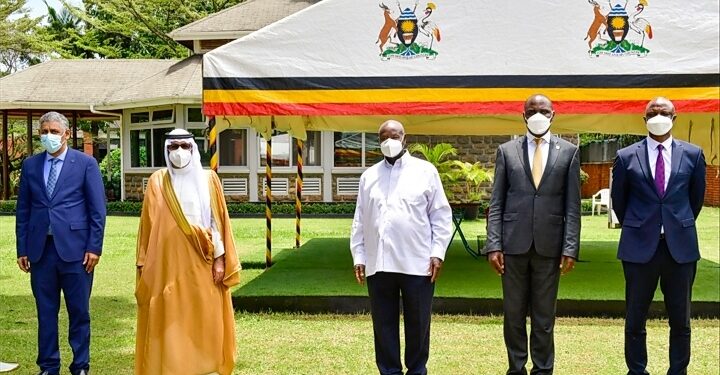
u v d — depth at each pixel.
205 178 4.62
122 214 19.92
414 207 4.44
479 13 6.89
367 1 6.99
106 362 5.41
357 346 5.83
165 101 19.39
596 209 19.84
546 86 6.83
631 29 6.77
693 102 6.70
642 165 4.66
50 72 23.00
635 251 4.62
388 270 4.42
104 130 32.34
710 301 6.65
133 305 7.54
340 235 14.13
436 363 5.35
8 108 21.50
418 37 6.95
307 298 7.04
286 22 7.04
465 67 6.90
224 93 7.08
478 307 6.88
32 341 6.00
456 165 17.86
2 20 28.36
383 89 6.97
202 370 4.46
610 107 6.78
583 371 5.14
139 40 29.02
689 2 6.73
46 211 4.80
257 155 19.98
